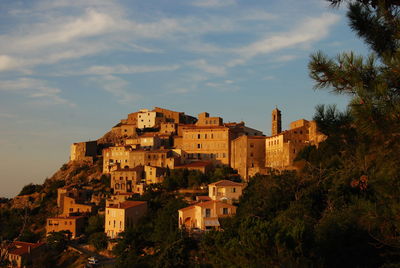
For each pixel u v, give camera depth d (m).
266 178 111.75
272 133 190.25
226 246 50.81
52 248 136.88
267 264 42.94
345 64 26.91
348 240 51.03
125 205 142.38
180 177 167.38
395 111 23.52
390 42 29.88
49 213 186.50
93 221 151.50
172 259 77.50
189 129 191.50
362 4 31.64
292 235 46.31
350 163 55.22
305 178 85.88
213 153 186.38
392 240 32.09
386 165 30.22
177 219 120.12
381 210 31.98
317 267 43.97
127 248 107.06
